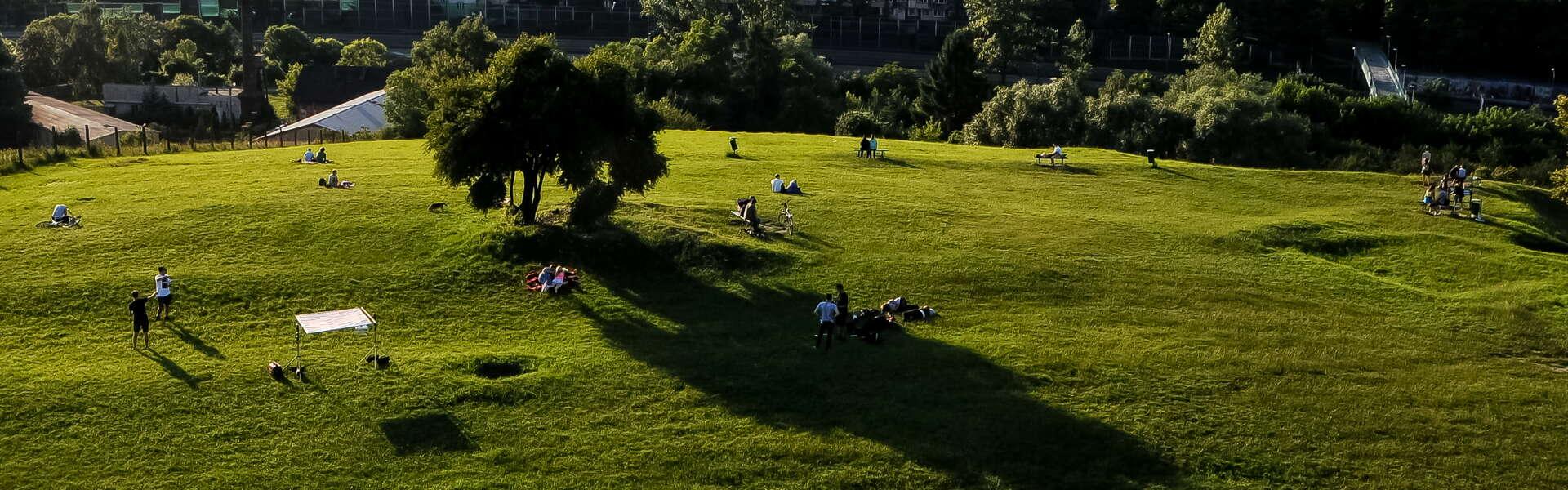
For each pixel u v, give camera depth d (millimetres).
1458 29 179250
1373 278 53094
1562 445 33844
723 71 138125
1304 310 46969
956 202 64500
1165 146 100125
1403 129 119250
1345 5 192125
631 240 49812
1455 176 70875
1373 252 58375
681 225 53219
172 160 74938
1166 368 38875
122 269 46719
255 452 31500
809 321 43156
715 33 137875
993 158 81125
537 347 39781
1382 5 191625
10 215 56125
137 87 153125
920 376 37531
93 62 173875
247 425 32969
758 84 139375
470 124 48438
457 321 42406
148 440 31891
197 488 29531
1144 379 37750
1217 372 38562
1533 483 31625
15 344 38688
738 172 70812
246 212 55438
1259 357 40219
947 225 58125
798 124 135125
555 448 32344
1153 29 197875
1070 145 101625
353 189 61375
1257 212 66125
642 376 37188
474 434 33062
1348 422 34938
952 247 53812
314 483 30078
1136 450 32719
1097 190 70625
